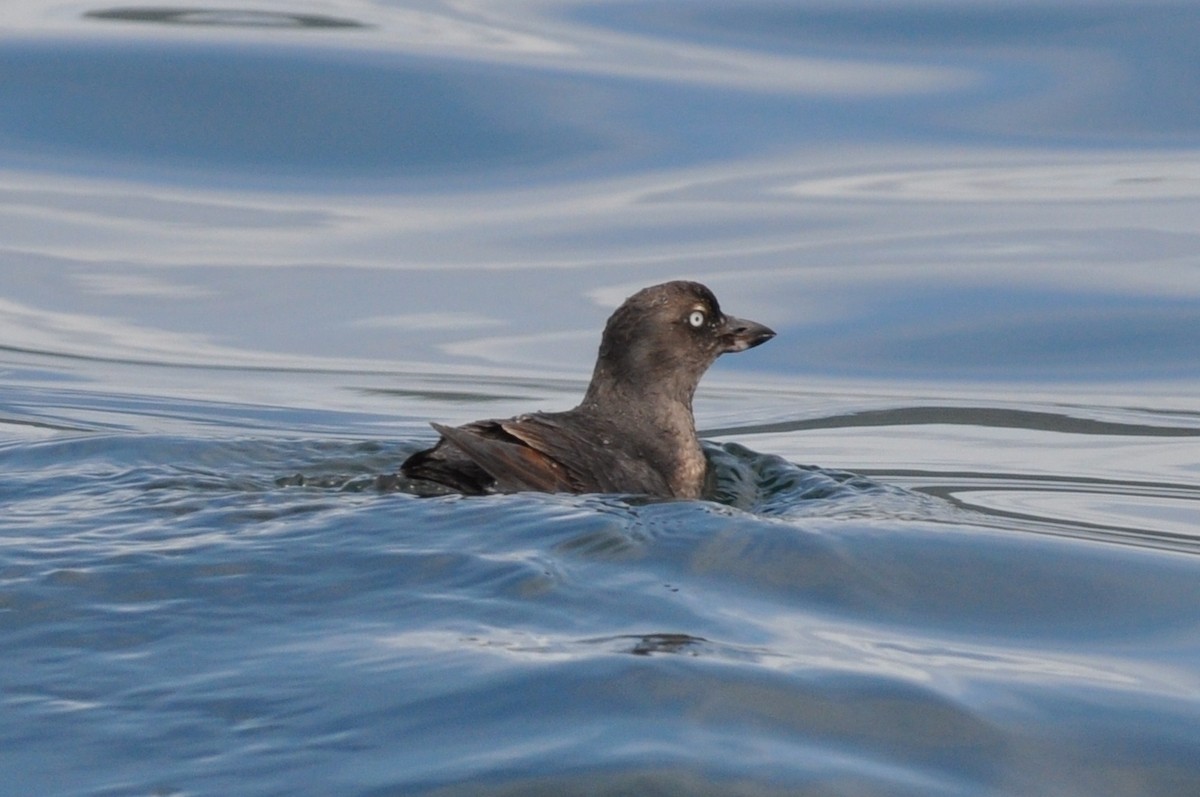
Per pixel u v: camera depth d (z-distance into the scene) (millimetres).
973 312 17328
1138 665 7918
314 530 8859
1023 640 8227
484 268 18000
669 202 19453
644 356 11797
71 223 18531
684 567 8641
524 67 21984
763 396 15781
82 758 6219
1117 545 10320
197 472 10742
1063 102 21844
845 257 18438
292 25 23250
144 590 7973
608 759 6121
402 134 20391
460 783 5934
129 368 15477
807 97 21859
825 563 9000
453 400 15008
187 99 20719
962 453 13789
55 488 10078
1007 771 6430
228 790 5930
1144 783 6508
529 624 7625
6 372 15156
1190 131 21250
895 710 6848
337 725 6453
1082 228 19078
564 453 10484
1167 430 14383
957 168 20516
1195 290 17578
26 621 7574
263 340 16359
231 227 18656
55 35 22109
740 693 6828
